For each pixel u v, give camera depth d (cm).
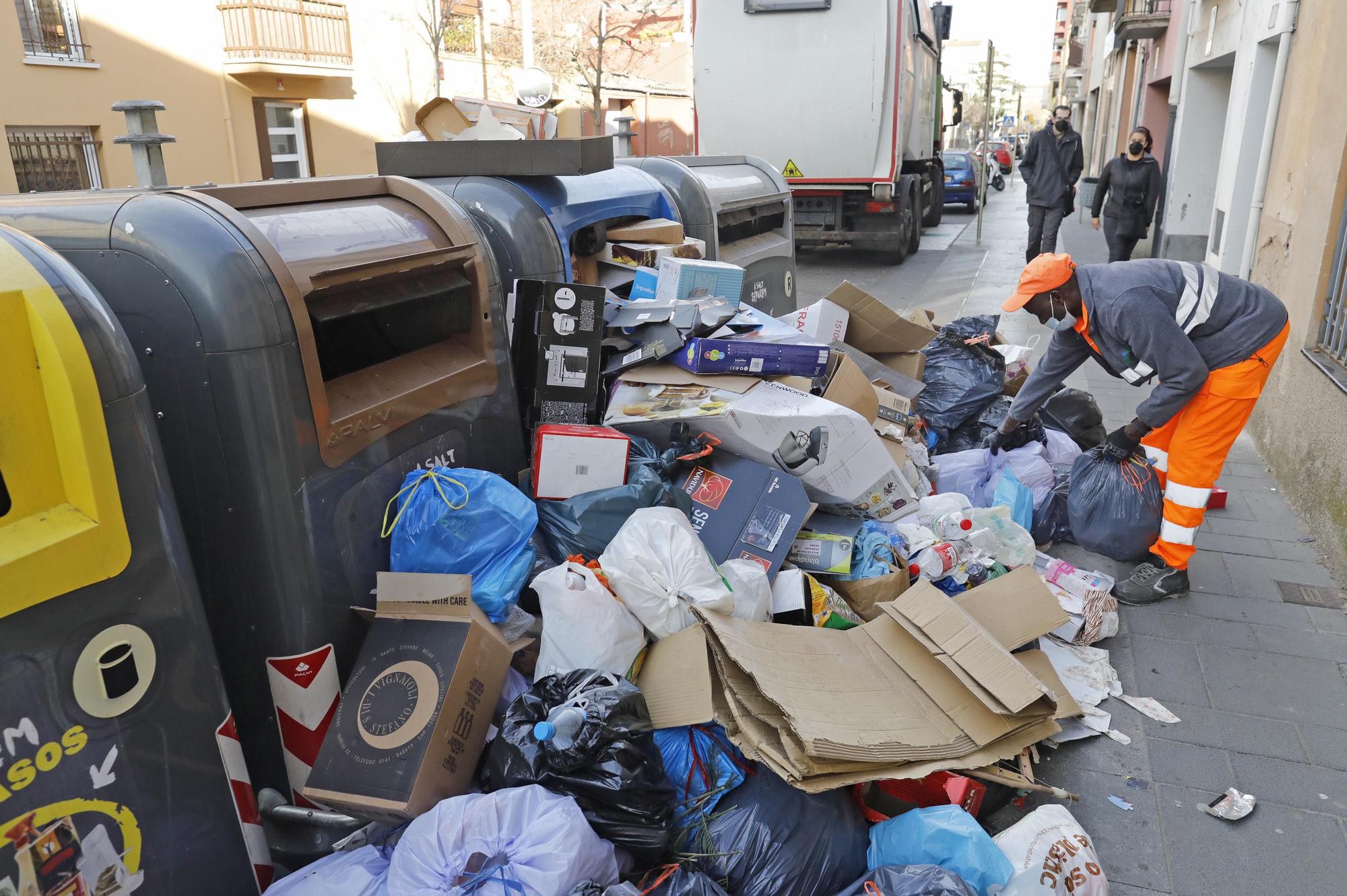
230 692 251
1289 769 302
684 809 240
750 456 348
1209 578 431
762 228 639
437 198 304
